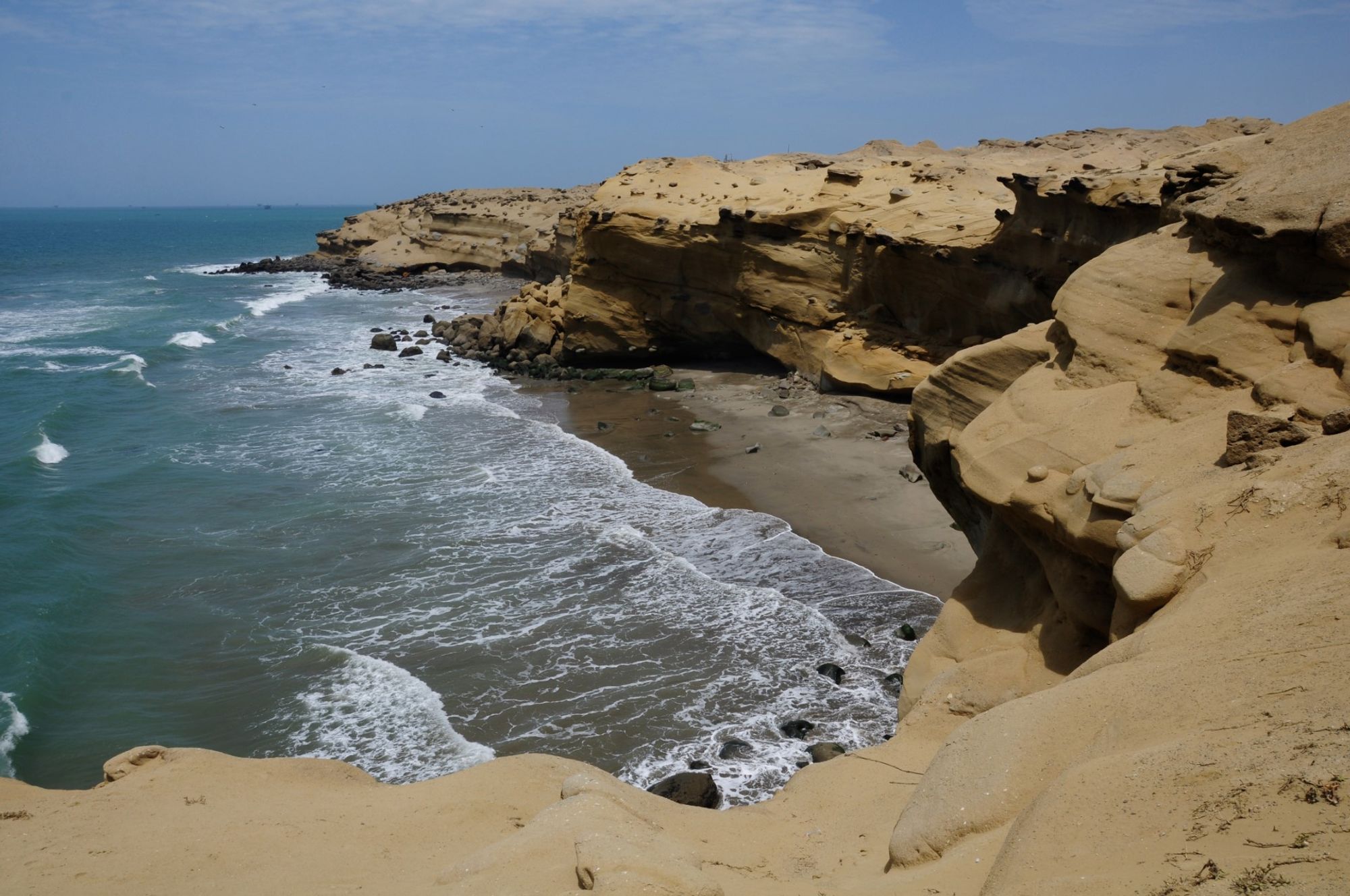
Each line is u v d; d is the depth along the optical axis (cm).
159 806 1024
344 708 1784
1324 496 938
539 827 814
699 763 1570
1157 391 1299
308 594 2259
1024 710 830
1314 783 554
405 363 5181
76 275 10662
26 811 1016
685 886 654
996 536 1494
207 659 1984
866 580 2209
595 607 2138
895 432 3216
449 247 9419
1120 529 1091
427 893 743
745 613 2072
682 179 4838
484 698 1798
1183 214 1448
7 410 3997
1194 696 729
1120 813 615
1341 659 680
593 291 4700
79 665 1956
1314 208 1197
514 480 3055
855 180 3884
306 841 919
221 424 3853
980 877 685
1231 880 497
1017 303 3038
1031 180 2811
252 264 11144
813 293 3897
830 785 1135
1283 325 1237
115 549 2545
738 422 3584
